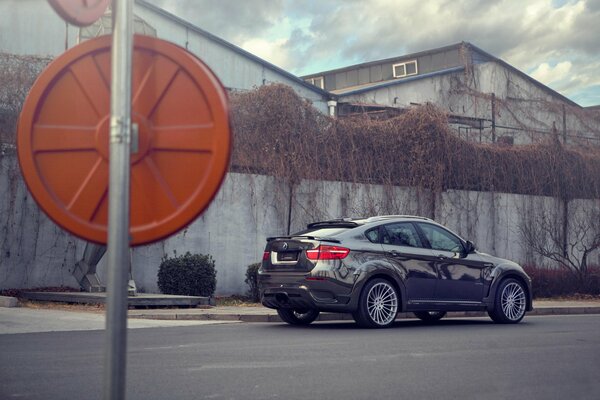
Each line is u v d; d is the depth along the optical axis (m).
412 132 19.56
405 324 11.90
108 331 2.23
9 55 15.23
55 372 6.34
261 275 10.96
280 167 17.45
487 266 11.96
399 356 7.48
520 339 9.17
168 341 8.59
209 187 2.45
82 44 2.56
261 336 9.22
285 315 11.35
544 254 21.38
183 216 2.46
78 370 6.45
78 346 8.00
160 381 5.99
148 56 2.51
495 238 21.09
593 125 31.48
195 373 6.36
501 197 21.28
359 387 5.81
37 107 2.55
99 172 2.53
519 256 21.59
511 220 21.47
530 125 33.38
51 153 2.55
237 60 28.00
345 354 7.58
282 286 10.58
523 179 21.80
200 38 27.25
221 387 5.76
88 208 2.53
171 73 2.49
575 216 22.70
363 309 10.46
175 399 5.31
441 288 11.34
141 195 2.48
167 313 11.89
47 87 2.55
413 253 11.14
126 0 2.28
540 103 33.50
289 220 17.53
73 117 2.55
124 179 2.23
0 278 14.73
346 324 11.48
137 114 2.50
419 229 11.48
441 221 19.92
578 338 9.38
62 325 10.05
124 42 2.27
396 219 11.32
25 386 5.74
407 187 19.41
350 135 18.66
